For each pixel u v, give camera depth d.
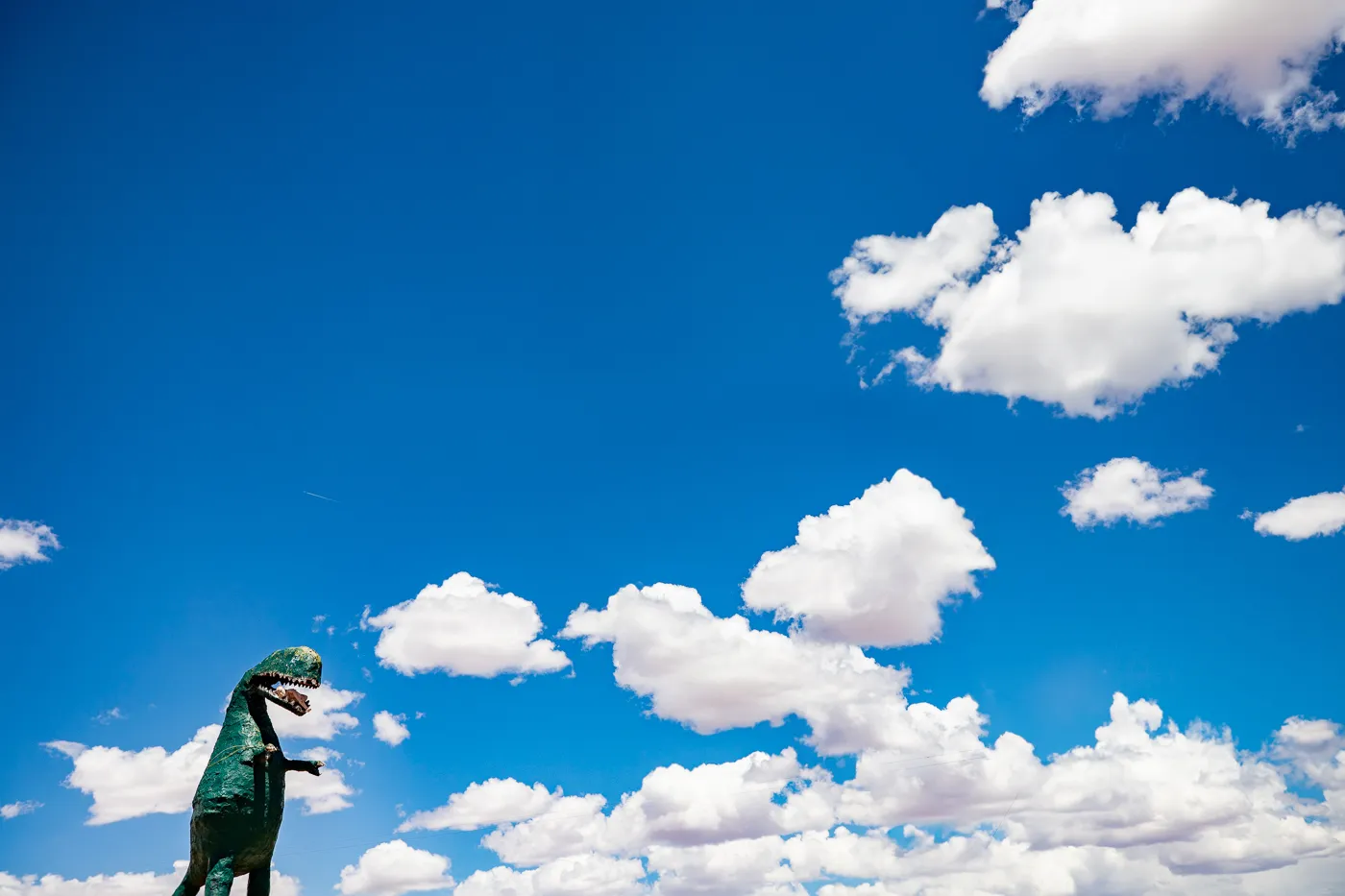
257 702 21.27
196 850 20.28
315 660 21.28
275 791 20.44
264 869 20.78
